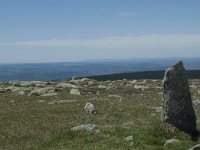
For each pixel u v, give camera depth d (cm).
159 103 5331
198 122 3684
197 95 6431
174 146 2831
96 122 3903
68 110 4575
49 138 3241
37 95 6259
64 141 3058
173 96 3222
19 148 2988
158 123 3228
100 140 3008
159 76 16000
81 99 5694
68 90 6962
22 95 6256
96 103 5234
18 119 4047
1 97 5966
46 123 3844
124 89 7350
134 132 3092
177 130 3116
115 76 17100
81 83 8769
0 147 3022
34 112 4466
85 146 2877
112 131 3147
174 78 3234
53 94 6269
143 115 4331
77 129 3259
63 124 3791
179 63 3275
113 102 5369
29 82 8831
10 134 3397
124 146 2828
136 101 5538
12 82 9056
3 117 4153
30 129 3581
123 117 4206
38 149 2944
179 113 3197
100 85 8331
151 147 2802
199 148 2684
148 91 7075
